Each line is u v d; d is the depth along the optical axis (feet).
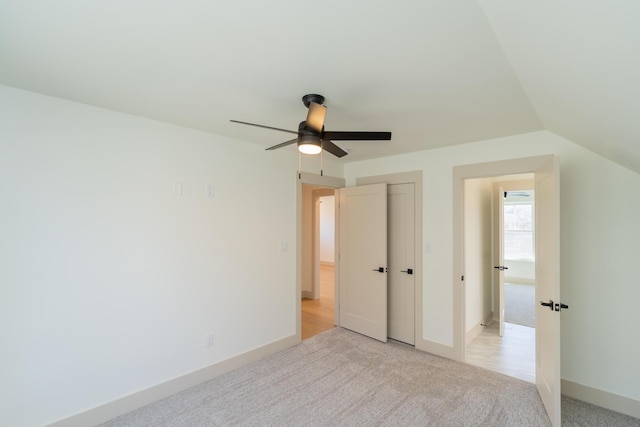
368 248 12.96
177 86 6.37
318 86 6.29
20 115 6.54
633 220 7.84
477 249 13.62
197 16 4.12
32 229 6.66
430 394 8.52
